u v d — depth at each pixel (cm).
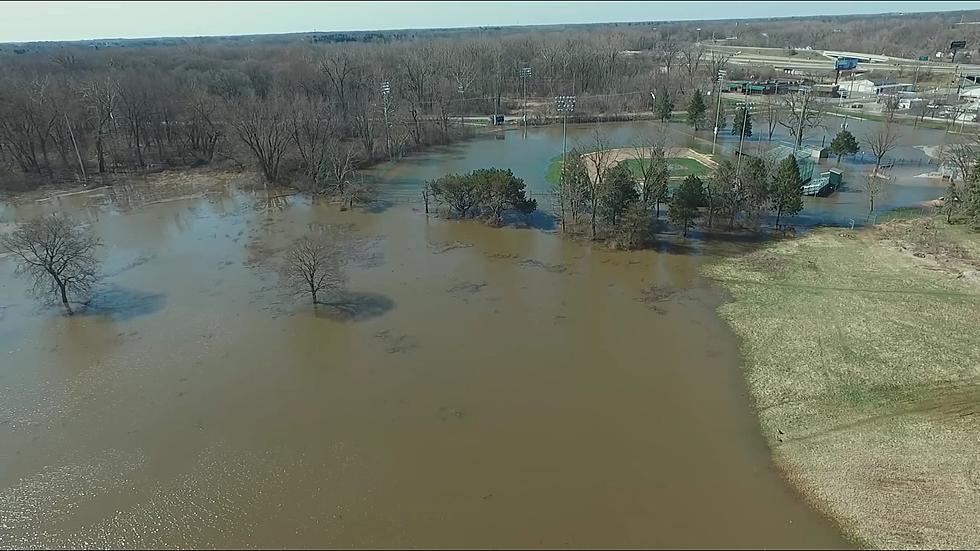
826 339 4328
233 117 8712
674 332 4528
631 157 9100
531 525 2902
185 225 6931
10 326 4709
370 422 3612
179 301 5062
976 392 3694
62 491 3159
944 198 6669
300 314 4838
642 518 2928
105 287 5322
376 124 10350
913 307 4691
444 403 3778
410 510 3000
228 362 4222
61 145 8812
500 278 5466
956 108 11569
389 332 4578
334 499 3073
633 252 5950
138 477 3231
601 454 3338
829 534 2812
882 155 8688
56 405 3812
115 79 10194
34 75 11675
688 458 3294
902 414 3547
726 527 2866
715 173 6681
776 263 5572
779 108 11681
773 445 3375
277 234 6600
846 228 6378
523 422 3597
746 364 4112
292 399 3828
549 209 7219
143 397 3872
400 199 7819
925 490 3008
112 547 2848
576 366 4134
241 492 3128
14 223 6912
